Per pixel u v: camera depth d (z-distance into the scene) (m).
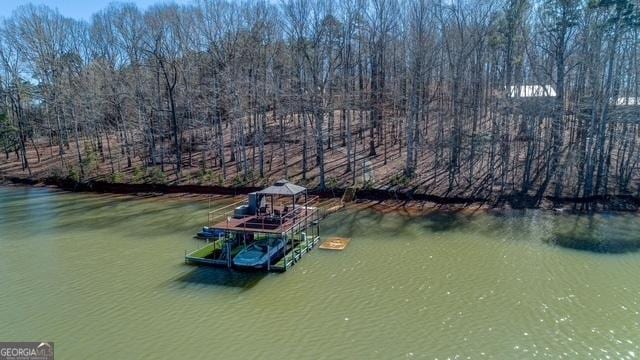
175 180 41.53
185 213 33.62
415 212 32.56
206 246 25.86
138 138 54.22
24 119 57.06
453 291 19.53
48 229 29.94
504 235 26.95
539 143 38.19
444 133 41.66
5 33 49.66
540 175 36.47
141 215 33.22
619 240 25.67
